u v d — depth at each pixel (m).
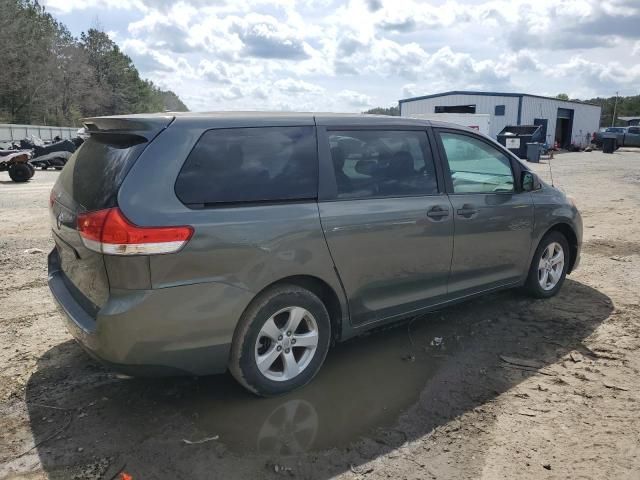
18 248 7.35
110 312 2.90
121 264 2.87
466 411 3.38
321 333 3.60
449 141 4.40
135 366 3.00
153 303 2.92
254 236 3.18
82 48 73.06
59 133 43.16
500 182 4.77
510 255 4.81
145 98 85.69
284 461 2.88
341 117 3.79
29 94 56.62
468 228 4.35
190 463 2.85
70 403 3.43
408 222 3.92
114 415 3.30
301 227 3.37
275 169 3.39
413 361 4.08
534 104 41.25
